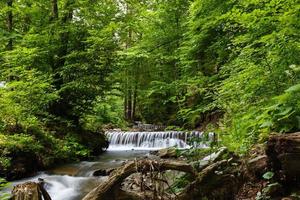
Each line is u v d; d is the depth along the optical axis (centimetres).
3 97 1198
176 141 1683
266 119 502
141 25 1833
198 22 1292
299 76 513
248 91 595
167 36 1995
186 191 448
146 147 1741
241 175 481
